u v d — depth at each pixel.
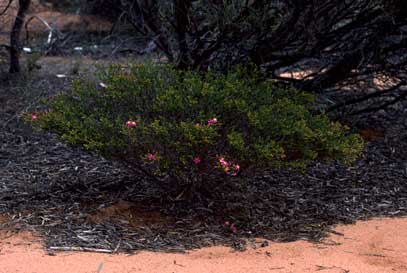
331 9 8.25
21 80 11.10
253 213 6.69
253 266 5.42
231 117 6.18
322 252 5.80
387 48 9.04
